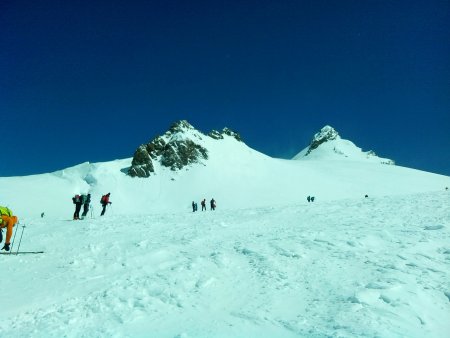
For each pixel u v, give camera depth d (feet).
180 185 315.37
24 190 258.98
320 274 29.30
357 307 22.74
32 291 26.53
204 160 353.31
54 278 29.63
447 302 25.11
